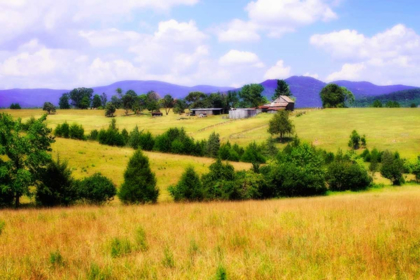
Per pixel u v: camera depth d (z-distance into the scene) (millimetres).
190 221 12859
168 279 6383
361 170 46750
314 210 15234
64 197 29938
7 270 7031
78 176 44875
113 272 6926
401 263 6918
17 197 30031
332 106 180500
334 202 20562
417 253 7629
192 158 64250
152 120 157625
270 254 7656
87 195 31234
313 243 8648
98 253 8422
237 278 6363
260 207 17984
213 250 8172
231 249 8414
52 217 15773
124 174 32000
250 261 7105
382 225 10789
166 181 46281
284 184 38562
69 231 11500
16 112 182375
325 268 6754
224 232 10234
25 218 15742
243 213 15008
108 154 58625
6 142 29234
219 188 33469
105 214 16516
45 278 6824
